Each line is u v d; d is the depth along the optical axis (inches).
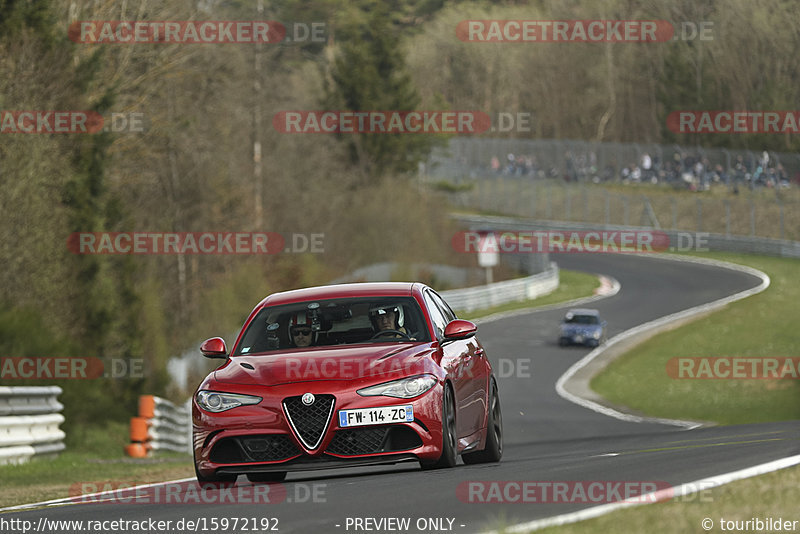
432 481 972.6
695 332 5364.2
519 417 3417.8
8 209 2947.8
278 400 1048.8
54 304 3038.9
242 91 6274.6
